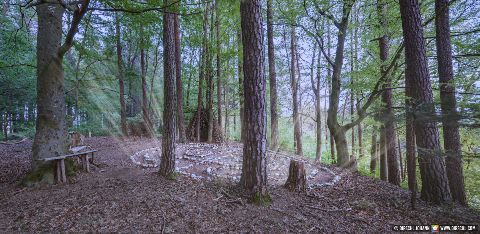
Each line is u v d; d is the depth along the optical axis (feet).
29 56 40.70
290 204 15.21
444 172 16.34
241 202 14.19
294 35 45.16
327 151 54.75
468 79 23.72
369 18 28.12
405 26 16.98
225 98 53.93
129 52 54.13
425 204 16.05
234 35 47.93
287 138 54.44
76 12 11.40
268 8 36.81
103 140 44.09
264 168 14.94
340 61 29.43
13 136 50.03
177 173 19.84
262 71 14.74
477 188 26.68
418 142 16.16
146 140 46.93
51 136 17.69
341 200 16.88
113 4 12.38
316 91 46.16
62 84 18.62
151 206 12.55
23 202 13.19
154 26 43.37
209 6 38.22
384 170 30.86
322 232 11.98
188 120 53.52
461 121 10.44
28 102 50.90
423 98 15.87
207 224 11.34
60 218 11.03
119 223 10.68
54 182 17.07
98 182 17.25
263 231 11.39
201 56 47.78
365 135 40.83
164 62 18.58
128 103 61.77
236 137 60.44
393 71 26.13
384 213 14.82
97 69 39.04
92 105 50.72
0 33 27.09
